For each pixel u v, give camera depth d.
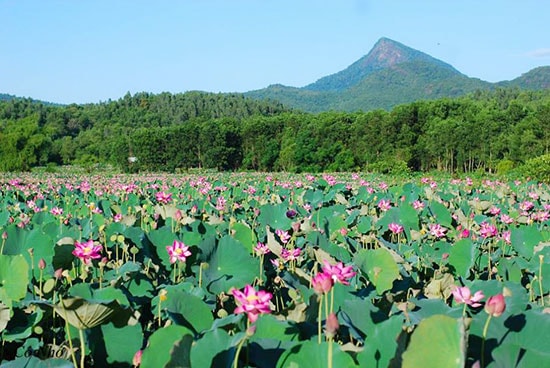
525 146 53.66
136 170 73.44
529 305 3.41
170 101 153.38
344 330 2.96
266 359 2.34
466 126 57.84
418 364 2.03
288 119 73.94
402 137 62.69
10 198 13.05
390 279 3.81
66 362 2.65
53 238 5.68
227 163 74.75
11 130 79.56
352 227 7.31
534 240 5.86
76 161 97.56
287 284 3.95
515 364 2.21
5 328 3.31
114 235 4.80
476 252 5.33
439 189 16.39
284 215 7.20
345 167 63.78
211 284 4.06
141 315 3.76
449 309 3.12
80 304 2.62
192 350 2.30
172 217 6.76
